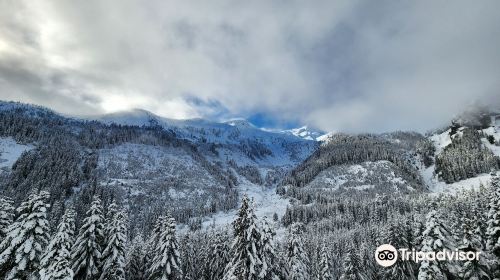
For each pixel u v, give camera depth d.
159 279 42.38
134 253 54.16
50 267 30.52
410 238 49.84
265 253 36.88
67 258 32.88
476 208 56.69
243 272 33.88
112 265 40.06
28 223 32.34
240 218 35.69
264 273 34.28
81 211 127.25
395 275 48.66
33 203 33.81
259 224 35.69
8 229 33.22
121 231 41.88
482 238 42.38
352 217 161.62
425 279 35.69
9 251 31.61
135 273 53.31
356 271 54.31
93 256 38.84
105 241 41.75
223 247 54.50
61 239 34.12
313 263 72.00
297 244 50.59
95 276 40.03
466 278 35.59
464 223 37.75
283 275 47.44
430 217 37.91
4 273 31.84
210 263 55.62
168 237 44.03
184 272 58.62
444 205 125.00
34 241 32.62
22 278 32.06
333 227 151.88
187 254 61.12
